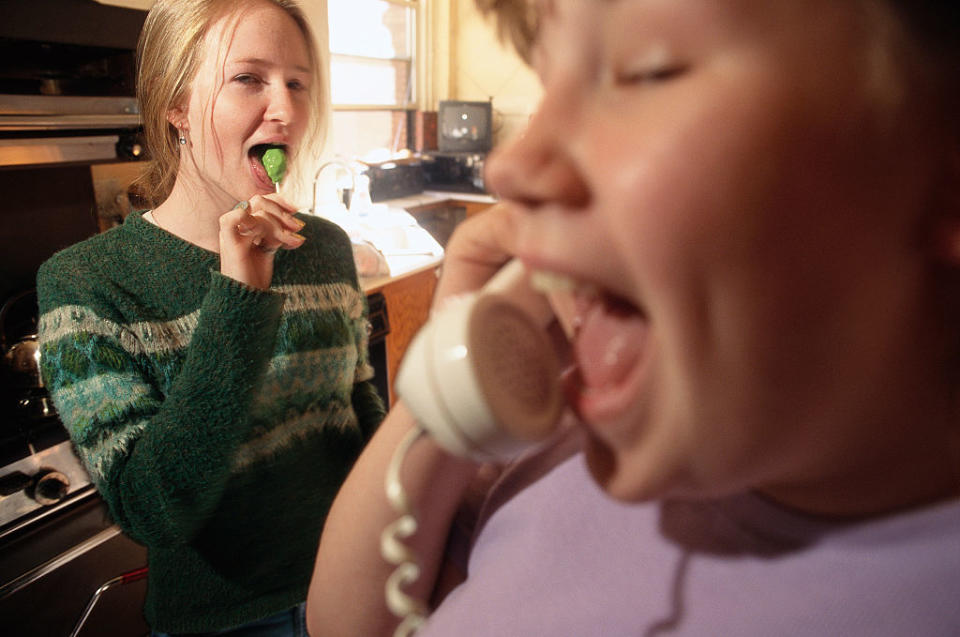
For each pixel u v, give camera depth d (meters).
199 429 0.74
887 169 0.19
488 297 0.29
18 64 1.23
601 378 0.24
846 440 0.23
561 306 0.34
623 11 0.20
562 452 0.42
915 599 0.25
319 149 1.28
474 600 0.39
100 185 1.72
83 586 1.24
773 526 0.29
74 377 0.80
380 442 0.46
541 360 0.29
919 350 0.22
